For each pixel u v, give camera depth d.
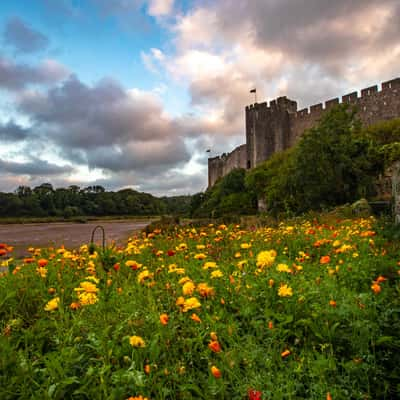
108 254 3.74
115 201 115.19
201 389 1.94
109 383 1.83
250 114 63.41
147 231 15.09
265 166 47.00
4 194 91.62
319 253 4.89
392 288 3.29
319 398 1.83
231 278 3.01
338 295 2.82
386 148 26.52
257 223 11.27
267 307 2.64
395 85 41.19
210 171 95.44
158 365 2.04
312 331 2.46
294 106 59.59
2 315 2.81
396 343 2.35
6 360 1.88
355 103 45.25
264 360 2.06
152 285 2.94
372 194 25.44
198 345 2.24
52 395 1.72
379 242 5.86
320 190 25.30
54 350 2.27
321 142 26.19
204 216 56.41
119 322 2.36
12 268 3.47
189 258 4.51
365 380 2.04
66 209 97.75
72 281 3.68
